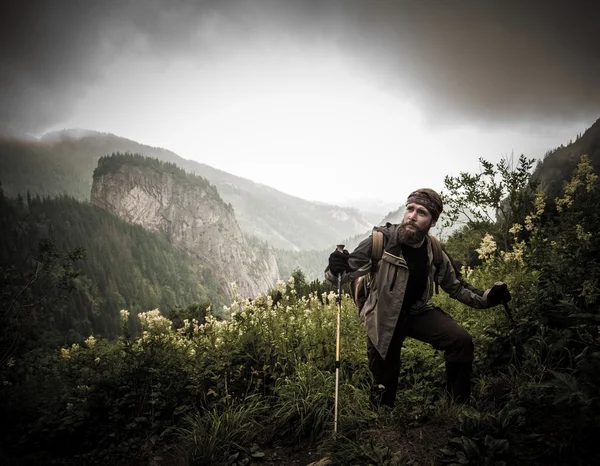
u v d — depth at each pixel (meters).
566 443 2.25
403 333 3.24
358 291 3.43
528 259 4.95
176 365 4.81
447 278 3.33
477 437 2.43
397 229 3.19
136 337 5.54
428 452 2.59
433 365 4.11
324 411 3.61
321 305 6.03
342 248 3.30
